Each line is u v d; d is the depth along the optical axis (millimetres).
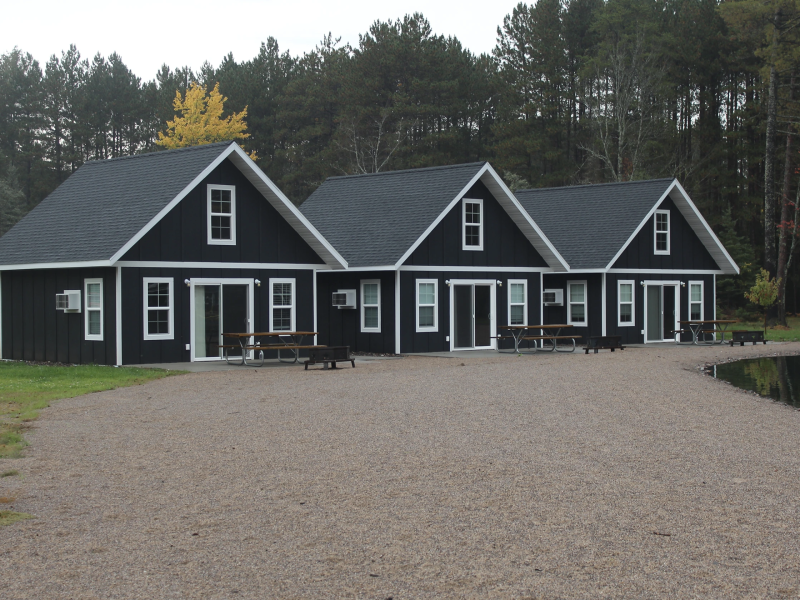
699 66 51125
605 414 13312
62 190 27172
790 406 14961
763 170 53531
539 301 29938
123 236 21641
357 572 6309
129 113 63844
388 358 24922
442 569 6363
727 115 53250
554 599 5836
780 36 42188
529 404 14242
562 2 58969
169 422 12523
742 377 20781
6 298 25375
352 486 8703
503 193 28391
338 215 30375
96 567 6434
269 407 13961
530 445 10781
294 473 9266
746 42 50219
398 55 53156
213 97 49406
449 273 27625
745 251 49562
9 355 25359
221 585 6082
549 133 55000
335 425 12195
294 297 24750
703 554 6676
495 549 6781
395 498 8234
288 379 18328
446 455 10156
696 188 51312
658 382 17625
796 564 6469
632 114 52250
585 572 6305
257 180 23688
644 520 7535
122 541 7012
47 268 23266
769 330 40719
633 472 9336
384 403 14328
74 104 61844
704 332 32750
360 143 53094
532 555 6648
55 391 16172
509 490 8531
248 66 59969
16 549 6836
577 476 9125
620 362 22562
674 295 33531
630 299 32250
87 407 14062
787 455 10328
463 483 8812
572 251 31984
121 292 21688
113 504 8094
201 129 49156
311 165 55344
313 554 6680
